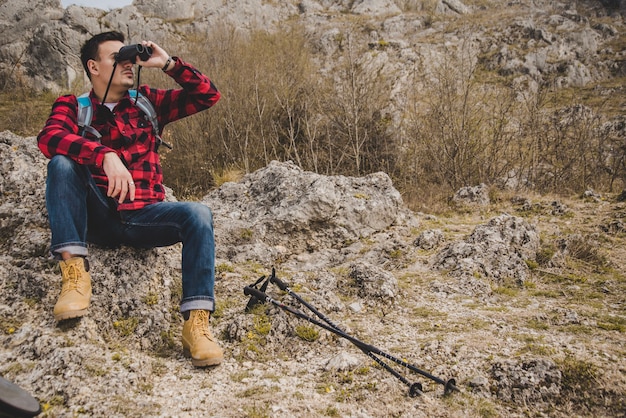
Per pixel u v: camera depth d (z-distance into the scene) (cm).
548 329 362
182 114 343
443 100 1291
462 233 583
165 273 362
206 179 1258
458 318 380
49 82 1959
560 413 282
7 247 361
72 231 292
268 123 1384
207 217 303
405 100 1458
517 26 2412
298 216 527
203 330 298
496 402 287
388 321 375
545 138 1238
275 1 2619
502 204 792
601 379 293
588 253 532
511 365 304
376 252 510
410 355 323
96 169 309
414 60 1675
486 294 431
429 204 824
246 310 354
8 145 425
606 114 1795
